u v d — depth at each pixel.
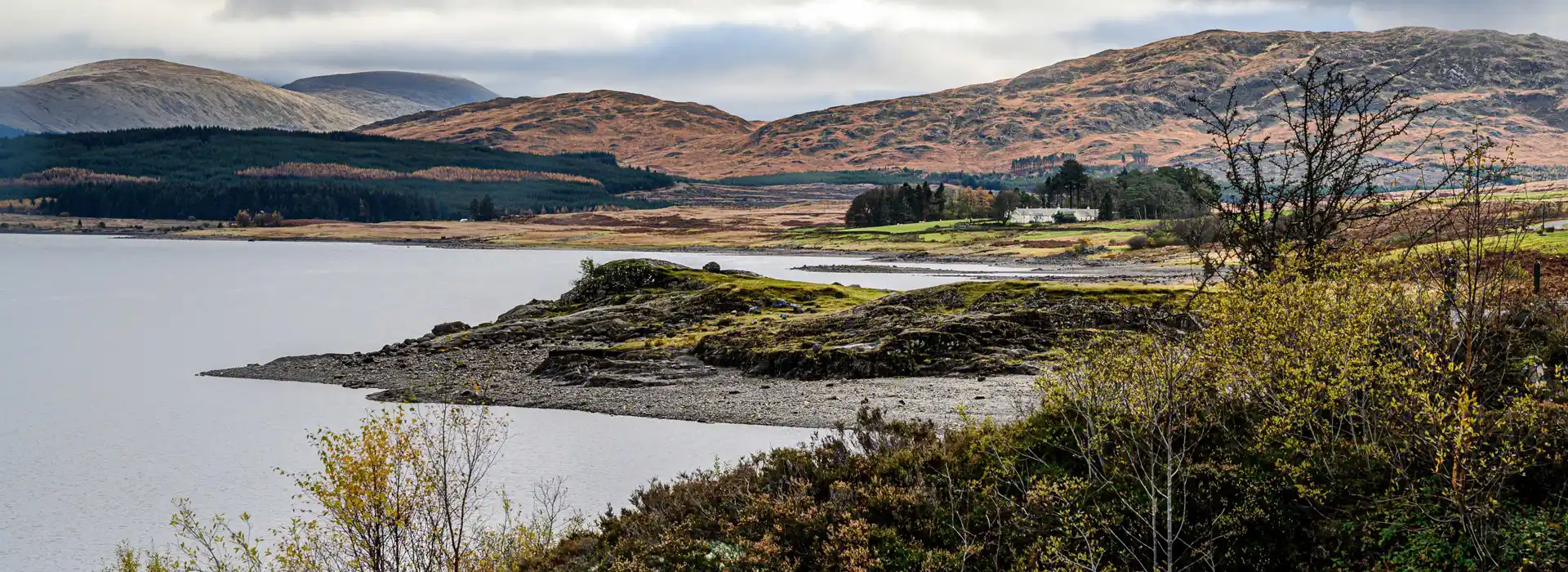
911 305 63.22
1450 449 12.78
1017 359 47.81
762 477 19.72
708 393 46.25
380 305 116.25
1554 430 13.23
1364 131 18.02
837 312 61.59
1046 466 16.38
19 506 33.06
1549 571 11.21
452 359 61.47
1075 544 14.49
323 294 132.75
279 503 32.75
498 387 50.53
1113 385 16.28
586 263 93.19
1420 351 13.74
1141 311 49.53
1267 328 15.30
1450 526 12.41
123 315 106.88
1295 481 14.01
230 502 33.06
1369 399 14.87
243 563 26.56
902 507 16.62
